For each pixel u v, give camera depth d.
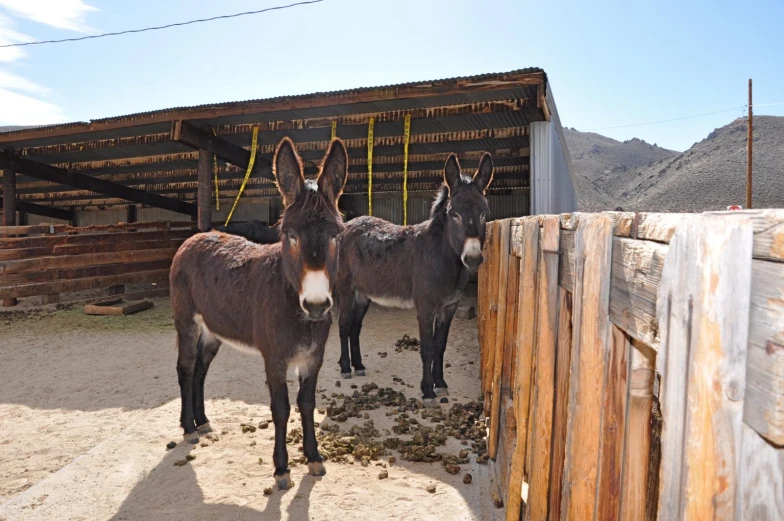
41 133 10.08
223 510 3.11
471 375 6.05
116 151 11.42
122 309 9.64
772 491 0.71
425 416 4.65
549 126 8.15
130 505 3.18
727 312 0.77
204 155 9.80
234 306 3.72
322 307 2.89
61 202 18.55
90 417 4.69
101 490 3.36
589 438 1.55
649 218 1.15
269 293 3.35
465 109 8.02
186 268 4.21
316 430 4.38
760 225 0.71
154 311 10.11
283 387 3.38
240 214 17.08
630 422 1.33
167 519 3.02
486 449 3.90
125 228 11.85
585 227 1.63
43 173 12.60
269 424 4.46
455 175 5.13
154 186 15.78
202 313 4.05
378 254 5.82
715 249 0.78
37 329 8.45
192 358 4.20
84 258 10.42
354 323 6.16
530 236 2.53
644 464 1.34
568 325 2.07
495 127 9.29
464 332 8.33
